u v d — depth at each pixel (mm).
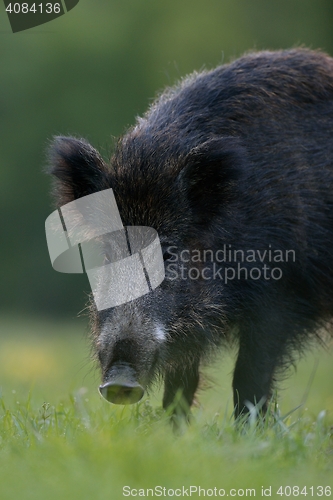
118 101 66938
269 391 17484
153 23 68500
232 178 16219
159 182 16172
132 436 12602
